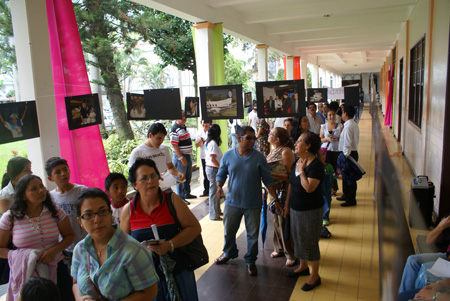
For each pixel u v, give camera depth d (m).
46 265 2.61
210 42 7.24
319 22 10.52
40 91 3.53
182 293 2.42
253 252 3.82
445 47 4.97
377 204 0.92
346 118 5.87
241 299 3.39
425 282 2.38
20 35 3.46
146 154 4.18
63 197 2.96
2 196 2.86
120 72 9.76
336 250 4.39
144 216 2.42
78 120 3.65
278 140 4.16
